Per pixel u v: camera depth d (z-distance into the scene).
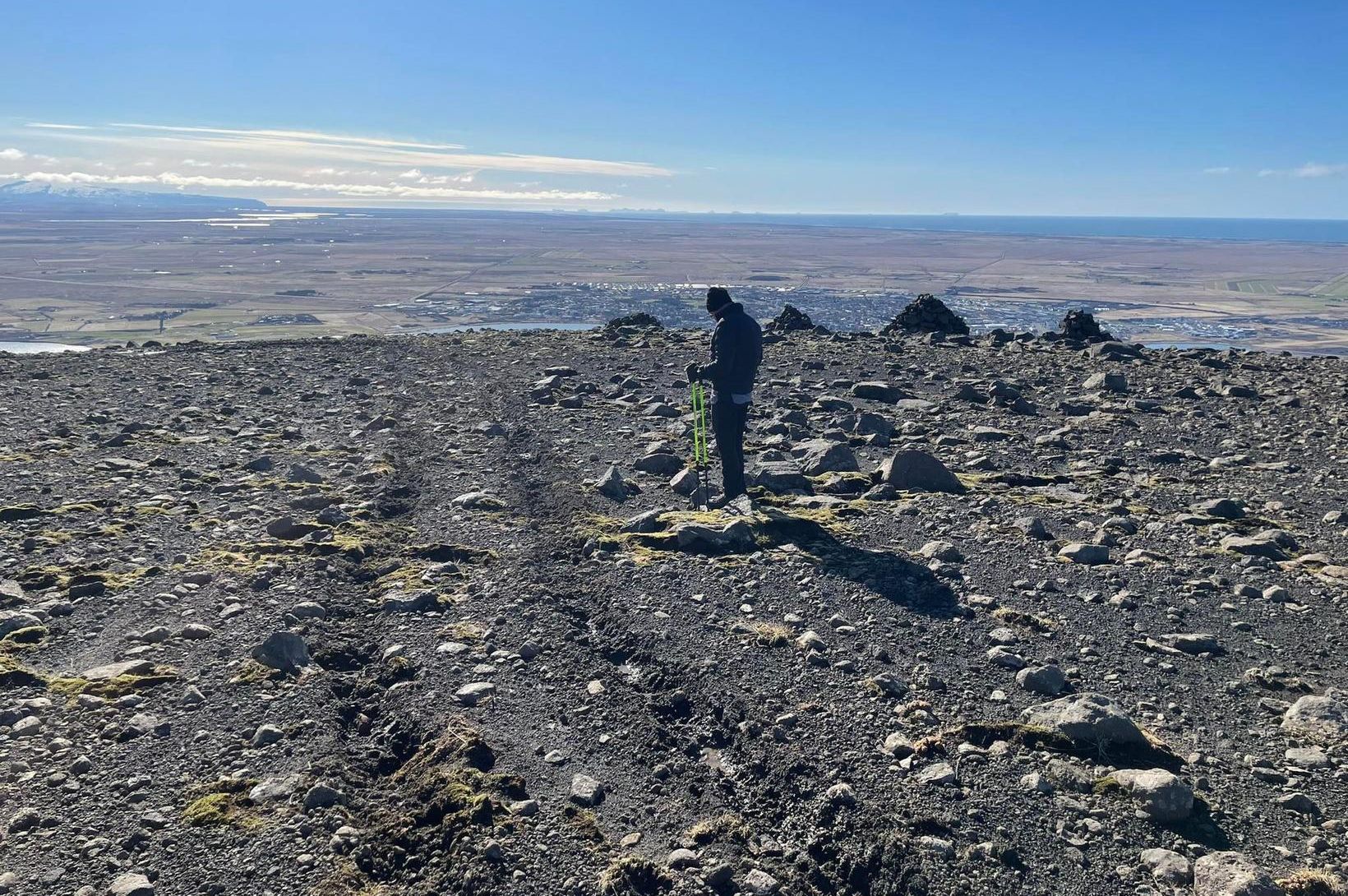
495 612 9.70
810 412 19.62
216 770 6.93
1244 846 6.02
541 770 7.05
